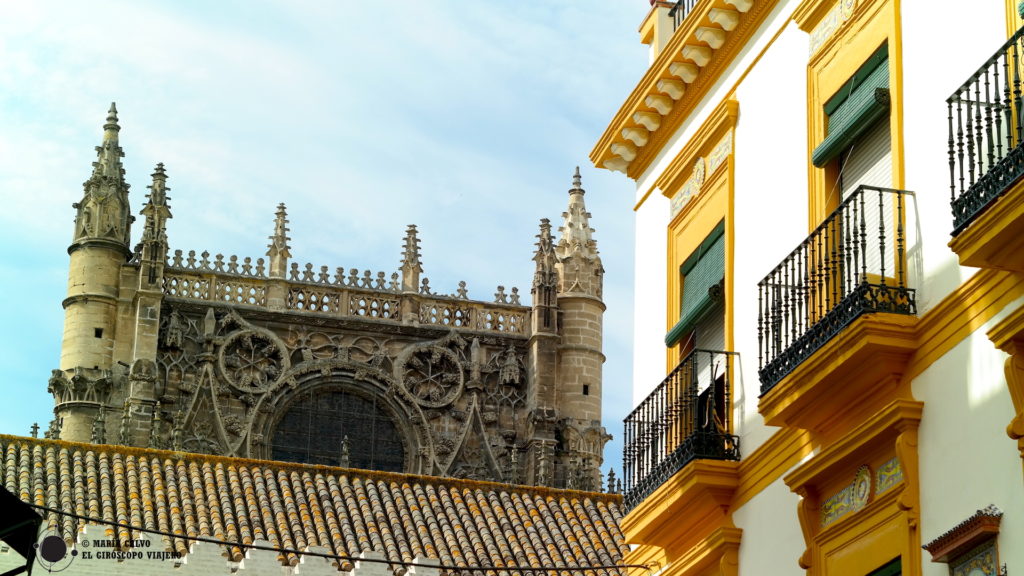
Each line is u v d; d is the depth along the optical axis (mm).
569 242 95250
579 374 92250
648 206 29047
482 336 92562
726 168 25641
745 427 23953
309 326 90250
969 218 17406
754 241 24406
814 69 23094
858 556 20078
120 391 85750
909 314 19422
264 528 43625
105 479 45281
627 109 28484
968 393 18328
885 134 21219
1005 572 17141
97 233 87750
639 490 26000
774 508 22672
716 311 26047
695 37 26094
